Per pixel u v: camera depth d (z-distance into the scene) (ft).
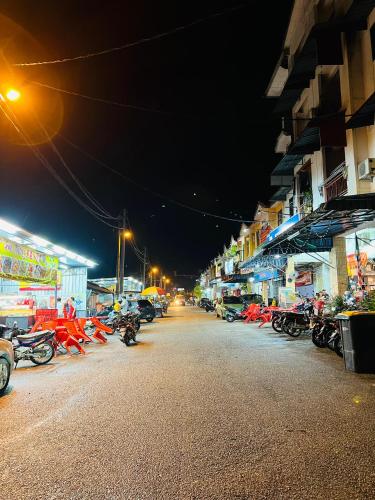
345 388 22.26
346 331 27.45
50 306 68.49
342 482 11.32
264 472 12.04
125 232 98.58
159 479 11.78
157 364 31.99
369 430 15.42
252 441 14.56
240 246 151.53
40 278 61.67
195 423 16.78
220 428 16.07
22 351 33.27
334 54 47.29
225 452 13.62
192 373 27.68
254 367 29.25
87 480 11.82
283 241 52.75
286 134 67.51
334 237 55.36
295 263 69.77
